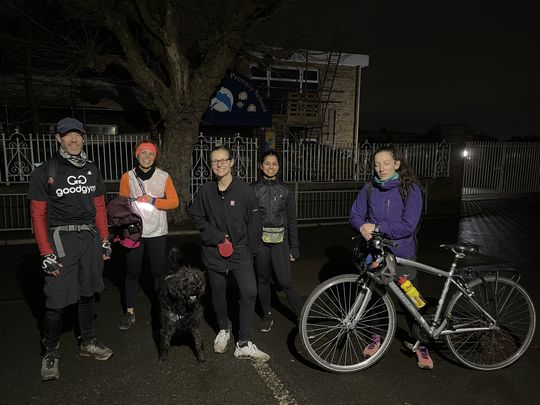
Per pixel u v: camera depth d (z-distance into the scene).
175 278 3.20
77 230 3.20
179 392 3.05
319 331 4.09
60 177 3.10
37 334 4.05
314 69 18.73
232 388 3.11
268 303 4.09
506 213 12.73
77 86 13.59
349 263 6.75
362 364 3.35
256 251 3.56
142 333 4.05
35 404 2.89
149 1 9.11
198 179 11.05
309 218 11.32
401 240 3.37
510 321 4.21
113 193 10.49
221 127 16.55
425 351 3.48
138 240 3.92
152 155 3.97
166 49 9.05
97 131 15.03
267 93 18.00
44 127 13.91
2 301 4.96
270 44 10.81
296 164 12.33
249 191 3.44
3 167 10.05
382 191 3.40
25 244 8.04
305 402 2.95
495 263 6.89
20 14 10.89
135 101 14.27
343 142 19.41
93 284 3.34
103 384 3.15
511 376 3.32
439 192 13.76
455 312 3.45
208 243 3.43
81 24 10.88
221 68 9.46
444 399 3.00
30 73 12.82
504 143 16.14
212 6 9.43
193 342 3.85
